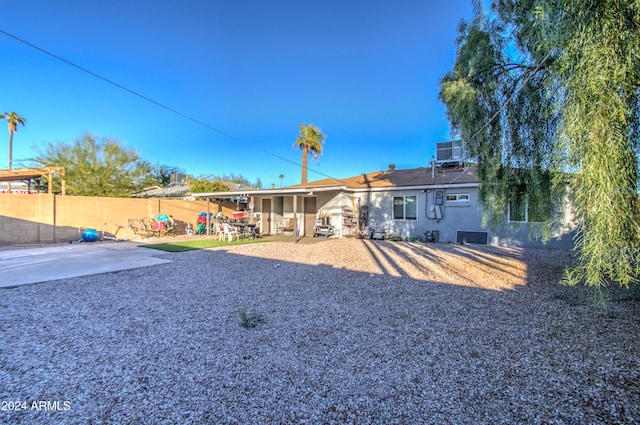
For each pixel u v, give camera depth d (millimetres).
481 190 7164
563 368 2844
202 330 3818
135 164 22766
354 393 2479
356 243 13023
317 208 16172
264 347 3338
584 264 3445
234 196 16953
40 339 3535
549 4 3205
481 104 6285
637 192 3094
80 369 2855
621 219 2953
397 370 2842
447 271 7430
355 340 3518
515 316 4277
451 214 13148
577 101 2971
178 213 17375
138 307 4711
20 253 9922
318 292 5582
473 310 4559
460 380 2662
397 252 10516
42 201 12516
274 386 2580
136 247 11656
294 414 2215
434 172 14570
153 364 2957
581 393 2443
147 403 2334
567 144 3150
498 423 2107
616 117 2814
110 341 3484
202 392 2492
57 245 11992
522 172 6441
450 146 14648
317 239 14625
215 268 7762
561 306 4680
